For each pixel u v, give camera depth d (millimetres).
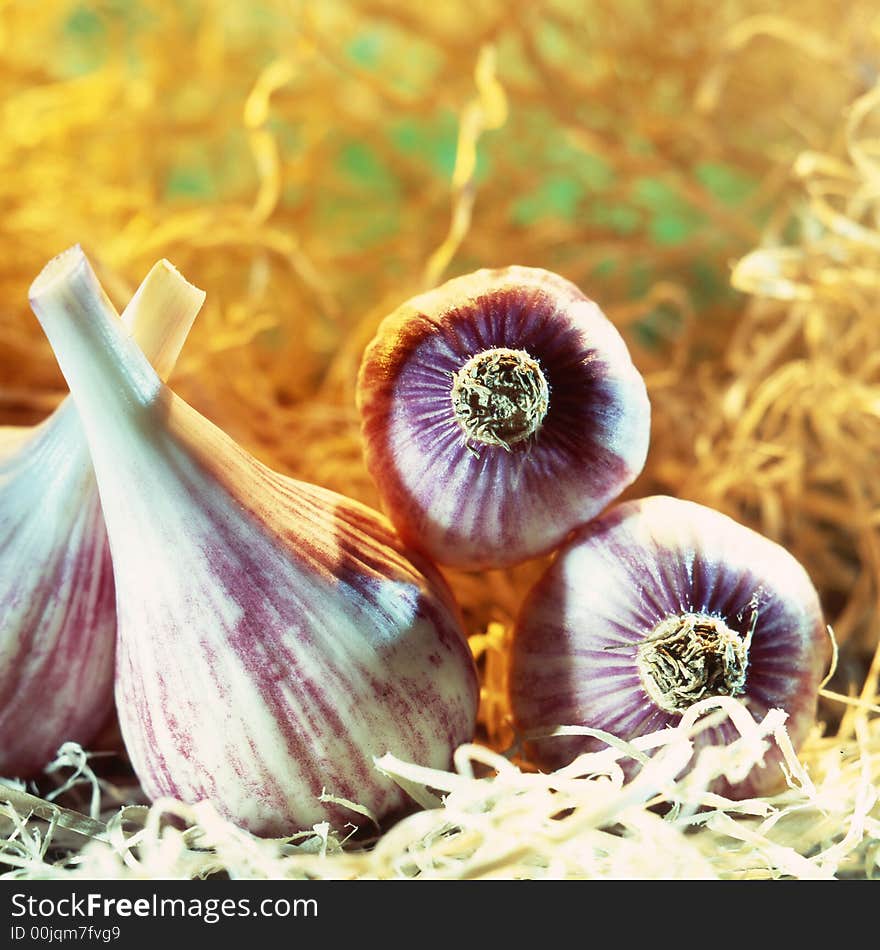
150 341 399
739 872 397
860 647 476
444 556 405
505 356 392
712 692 394
